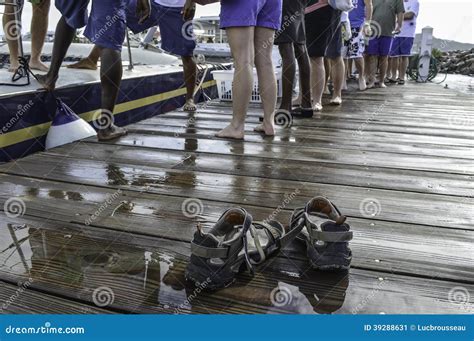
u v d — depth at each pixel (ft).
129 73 14.71
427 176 8.72
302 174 8.67
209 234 4.57
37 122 10.48
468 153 10.64
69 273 4.89
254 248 5.24
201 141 11.19
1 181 8.04
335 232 4.76
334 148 10.87
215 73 18.75
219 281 4.51
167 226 6.16
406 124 14.49
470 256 5.39
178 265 5.08
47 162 9.21
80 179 8.18
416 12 28.30
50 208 6.78
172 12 14.11
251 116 15.14
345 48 22.76
